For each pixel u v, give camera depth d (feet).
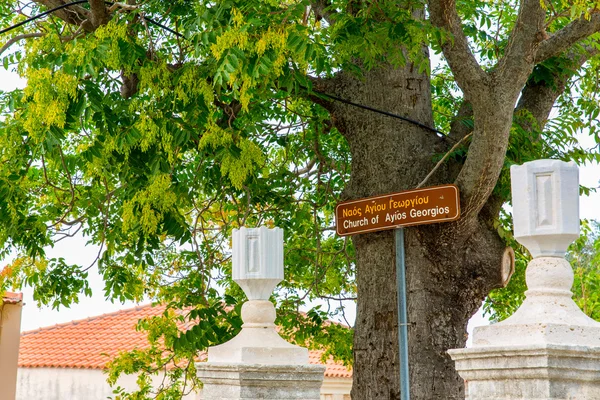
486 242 25.34
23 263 34.81
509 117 21.72
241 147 25.03
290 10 22.07
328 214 40.73
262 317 17.65
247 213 30.53
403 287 21.95
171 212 26.68
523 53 21.45
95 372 59.36
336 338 40.04
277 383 16.78
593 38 26.91
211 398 17.22
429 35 22.74
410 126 26.58
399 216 22.44
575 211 13.12
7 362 45.83
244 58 21.52
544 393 12.10
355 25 23.97
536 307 12.89
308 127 36.70
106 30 24.17
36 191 33.47
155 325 39.58
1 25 33.65
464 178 22.75
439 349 24.72
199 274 37.04
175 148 26.22
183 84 24.73
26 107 26.91
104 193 34.60
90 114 24.20
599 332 12.62
